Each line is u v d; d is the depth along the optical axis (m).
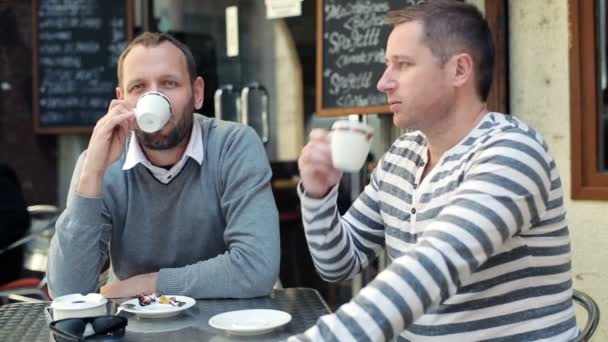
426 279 1.30
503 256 1.55
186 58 2.27
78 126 4.89
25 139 5.14
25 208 3.79
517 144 1.50
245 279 2.10
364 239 1.93
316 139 1.61
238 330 1.68
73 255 2.13
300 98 4.20
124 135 2.17
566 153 2.88
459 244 1.34
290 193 4.26
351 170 1.50
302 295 2.11
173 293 2.09
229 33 4.39
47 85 4.92
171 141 2.20
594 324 1.65
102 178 2.17
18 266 3.79
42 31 4.91
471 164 1.54
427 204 1.65
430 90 1.64
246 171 2.28
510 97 3.04
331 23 3.53
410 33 1.65
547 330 1.58
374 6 3.39
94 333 1.66
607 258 2.77
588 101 2.81
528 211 1.45
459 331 1.58
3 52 5.11
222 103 4.39
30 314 1.94
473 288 1.57
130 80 2.21
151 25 4.68
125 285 2.10
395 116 1.69
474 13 1.67
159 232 2.31
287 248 4.24
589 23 2.79
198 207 2.29
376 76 3.38
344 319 1.29
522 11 2.97
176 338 1.67
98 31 4.82
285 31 4.22
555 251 1.59
